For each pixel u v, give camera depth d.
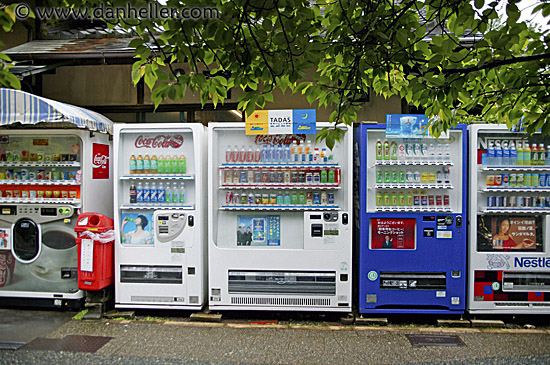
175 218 4.77
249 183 4.84
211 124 4.71
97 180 5.12
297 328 4.50
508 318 4.70
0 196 5.00
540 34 2.73
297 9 2.51
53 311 4.95
